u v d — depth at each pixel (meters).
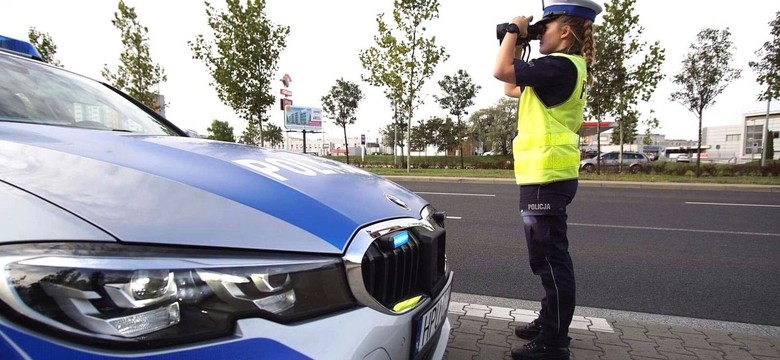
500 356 2.49
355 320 1.17
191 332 0.95
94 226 0.98
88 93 2.29
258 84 16.44
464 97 30.27
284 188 1.34
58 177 1.13
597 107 17.89
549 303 2.34
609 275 4.04
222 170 1.36
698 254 4.79
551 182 2.23
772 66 15.17
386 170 19.72
